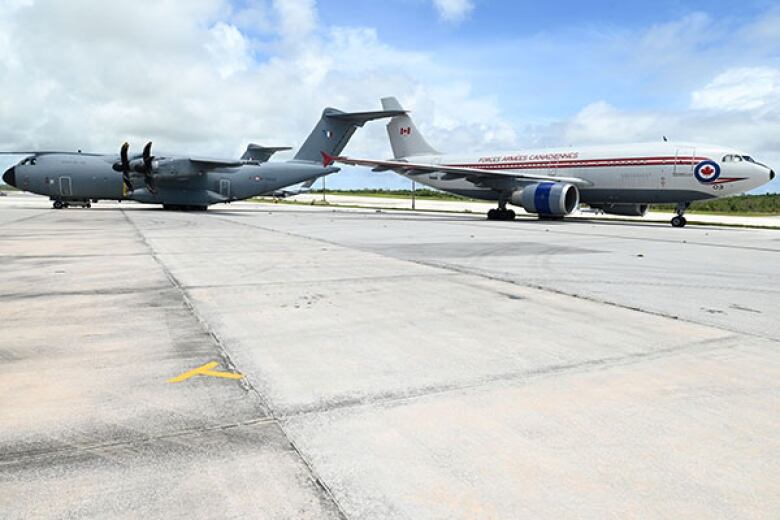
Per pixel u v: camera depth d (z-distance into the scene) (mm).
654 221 33719
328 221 26859
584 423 3160
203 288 7621
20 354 4406
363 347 4770
